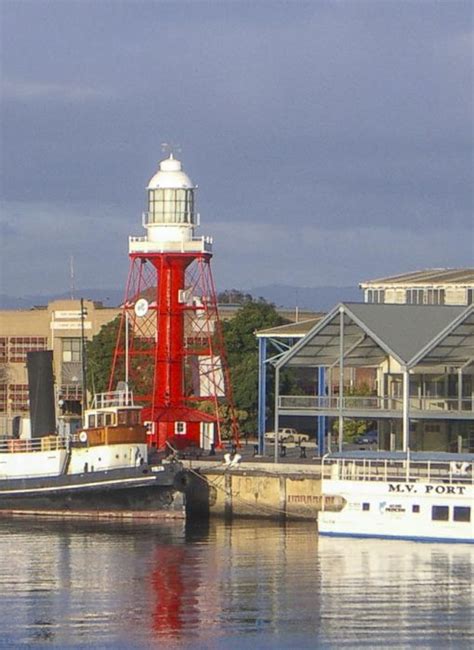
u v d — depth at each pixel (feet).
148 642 485.97
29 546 630.33
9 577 568.00
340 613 515.91
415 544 620.08
